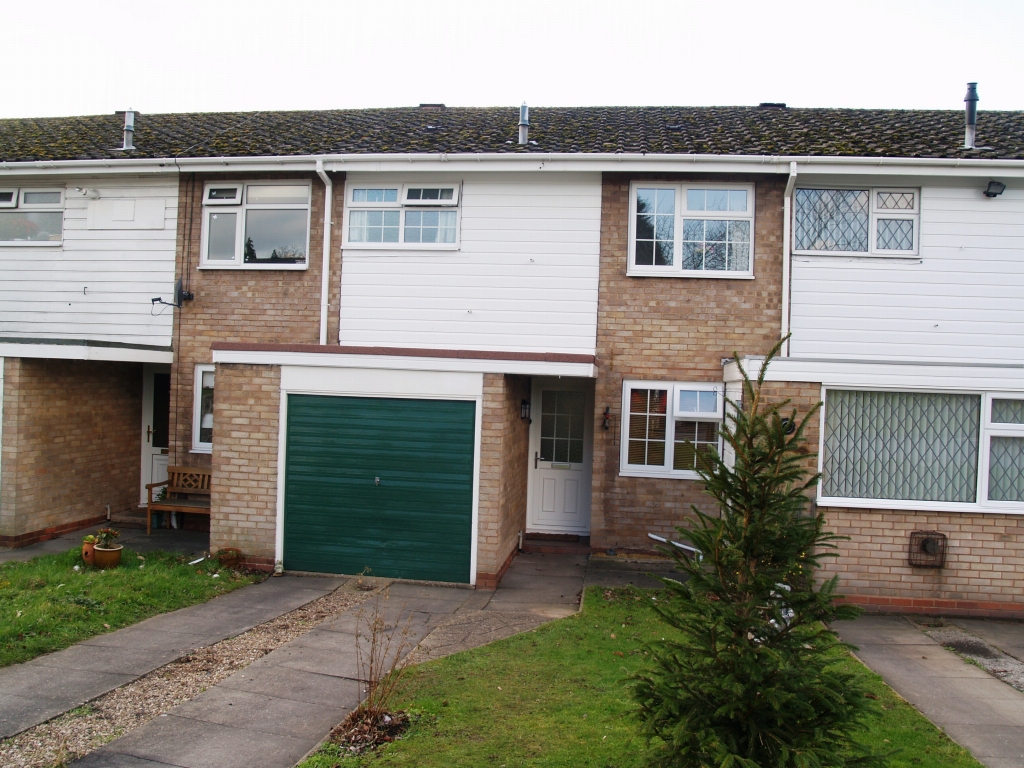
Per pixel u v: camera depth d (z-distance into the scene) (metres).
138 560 9.59
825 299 10.68
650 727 3.92
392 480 9.20
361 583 8.96
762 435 4.12
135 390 12.88
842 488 8.77
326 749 4.64
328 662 6.26
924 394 8.74
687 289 10.88
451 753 4.59
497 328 11.16
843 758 3.69
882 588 8.66
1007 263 10.48
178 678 5.81
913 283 10.59
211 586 8.53
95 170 11.67
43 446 10.77
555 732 4.91
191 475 11.70
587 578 9.55
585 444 11.79
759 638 3.86
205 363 11.80
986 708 5.82
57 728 4.85
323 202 11.55
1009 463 8.70
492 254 11.19
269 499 9.38
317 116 14.79
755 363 8.86
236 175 11.74
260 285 11.66
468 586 9.01
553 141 11.54
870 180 10.60
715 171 10.49
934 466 8.73
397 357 9.12
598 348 10.98
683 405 10.85
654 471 10.84
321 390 9.28
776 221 10.75
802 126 12.23
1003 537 8.57
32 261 12.29
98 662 6.09
